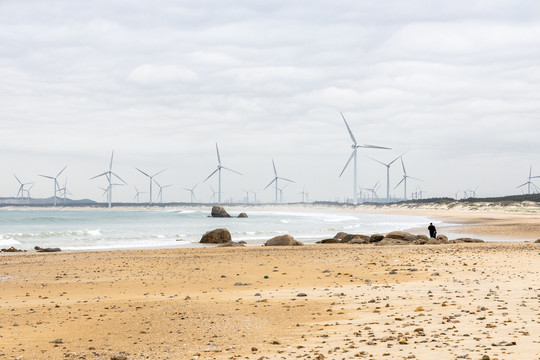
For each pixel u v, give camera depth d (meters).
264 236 78.38
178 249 48.75
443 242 54.22
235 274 28.62
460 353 10.52
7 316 17.62
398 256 36.03
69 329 15.56
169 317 17.03
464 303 17.09
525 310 15.26
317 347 12.33
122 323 16.28
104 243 62.12
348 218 160.88
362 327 14.31
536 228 84.94
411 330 13.45
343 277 26.09
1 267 34.16
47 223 107.50
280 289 22.75
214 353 12.34
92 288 24.61
